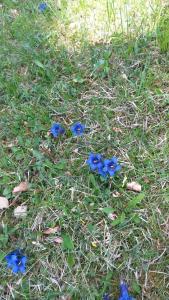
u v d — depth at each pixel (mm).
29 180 449
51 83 527
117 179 439
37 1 640
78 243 407
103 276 390
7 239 411
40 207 425
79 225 414
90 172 445
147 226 410
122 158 453
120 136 473
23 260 381
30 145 470
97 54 545
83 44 562
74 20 599
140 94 501
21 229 419
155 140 463
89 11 603
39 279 394
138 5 596
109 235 406
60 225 415
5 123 493
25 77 536
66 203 427
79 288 386
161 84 510
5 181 445
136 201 415
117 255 397
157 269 390
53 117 495
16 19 607
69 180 439
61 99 511
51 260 401
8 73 543
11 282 394
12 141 480
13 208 433
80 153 462
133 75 523
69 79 526
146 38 553
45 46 570
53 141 474
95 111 491
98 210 420
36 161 458
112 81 521
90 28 583
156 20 564
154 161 446
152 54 540
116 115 489
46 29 592
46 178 444
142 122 480
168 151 452
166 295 379
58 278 392
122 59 540
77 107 500
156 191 428
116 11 596
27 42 570
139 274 389
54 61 549
